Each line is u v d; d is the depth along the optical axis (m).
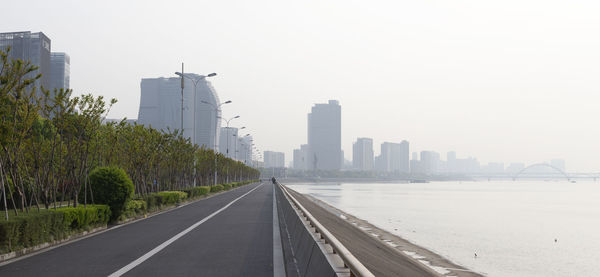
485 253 33.16
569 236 45.91
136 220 24.05
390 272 18.70
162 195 32.12
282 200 33.25
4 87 14.11
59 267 10.95
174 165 43.88
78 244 14.95
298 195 84.38
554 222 60.84
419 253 29.95
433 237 41.00
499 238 42.62
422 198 118.19
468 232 46.44
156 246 14.55
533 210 83.69
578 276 26.23
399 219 57.69
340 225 37.03
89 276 9.92
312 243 9.32
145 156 32.09
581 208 91.00
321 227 10.07
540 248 37.12
